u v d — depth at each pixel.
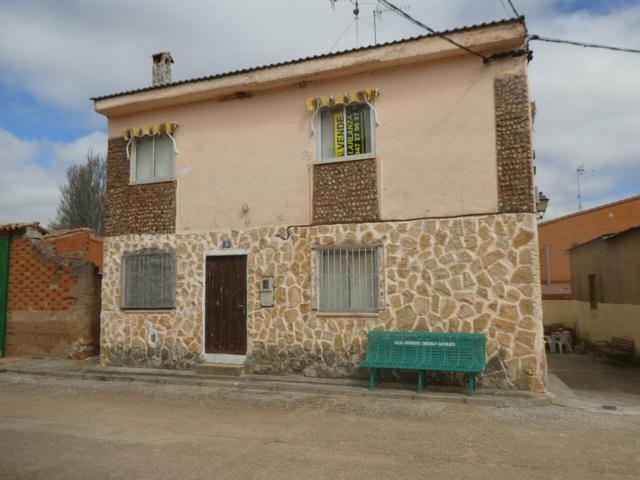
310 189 11.37
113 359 12.95
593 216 25.31
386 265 10.54
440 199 10.26
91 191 35.44
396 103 10.73
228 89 12.05
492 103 10.02
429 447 6.46
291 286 11.34
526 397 9.02
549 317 23.84
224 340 11.91
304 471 5.60
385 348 10.02
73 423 7.91
